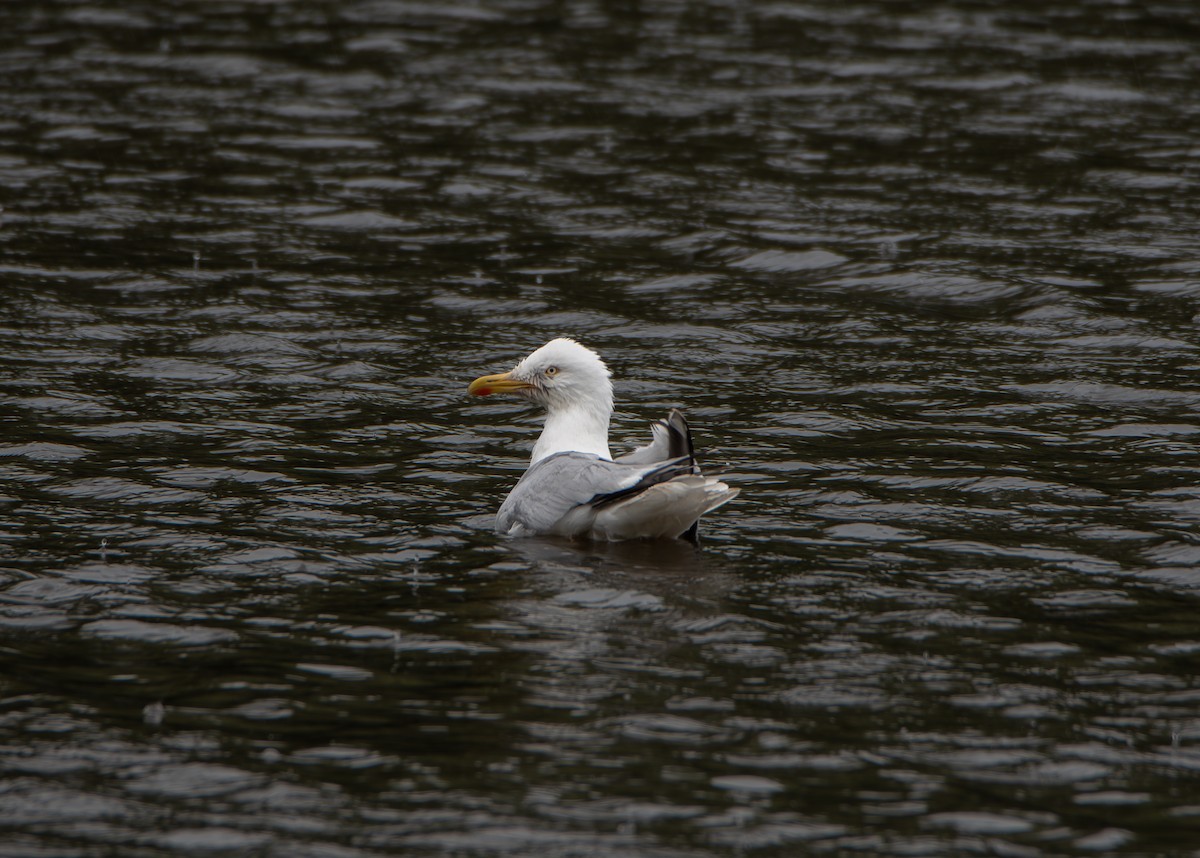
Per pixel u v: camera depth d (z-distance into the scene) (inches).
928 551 488.1
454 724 369.4
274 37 1425.9
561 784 342.6
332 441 602.5
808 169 1058.7
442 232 924.0
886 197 995.9
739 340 746.2
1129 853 319.0
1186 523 511.2
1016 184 1023.6
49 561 468.8
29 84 1250.6
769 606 442.3
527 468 573.0
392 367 701.9
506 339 746.2
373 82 1277.1
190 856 315.0
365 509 524.1
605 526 485.1
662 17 1528.1
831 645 416.5
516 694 384.8
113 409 632.4
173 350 714.2
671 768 350.3
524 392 524.1
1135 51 1395.2
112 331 739.4
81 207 954.7
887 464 576.1
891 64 1347.2
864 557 482.9
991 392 669.9
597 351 732.0
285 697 382.3
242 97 1229.1
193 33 1438.2
